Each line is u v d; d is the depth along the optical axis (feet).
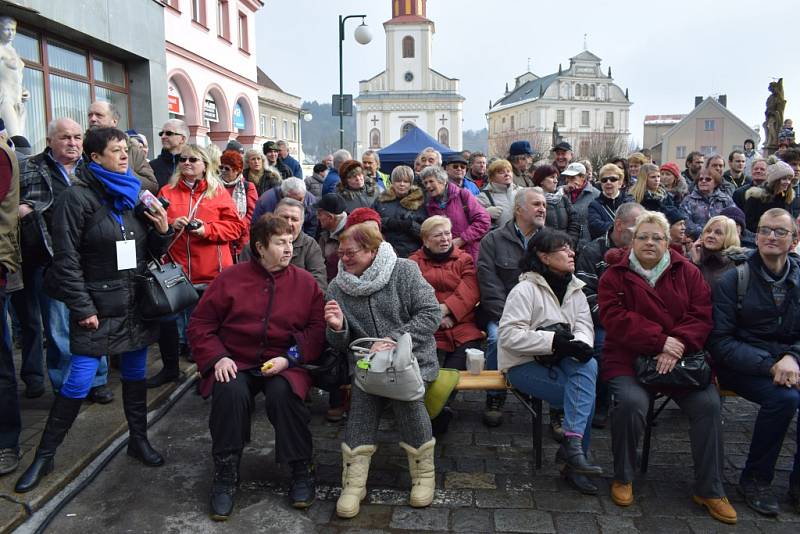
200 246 16.12
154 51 36.58
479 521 10.66
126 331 11.57
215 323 11.73
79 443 12.63
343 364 11.93
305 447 11.21
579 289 12.54
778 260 11.49
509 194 20.97
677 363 11.02
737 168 27.91
